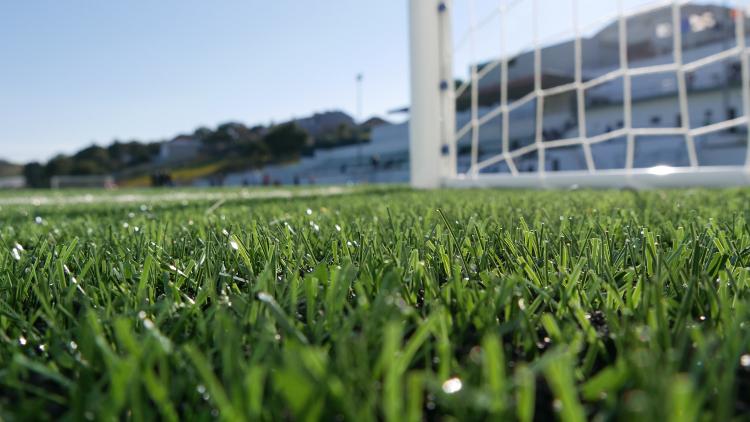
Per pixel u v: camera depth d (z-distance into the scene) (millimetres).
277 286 689
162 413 371
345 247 943
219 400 331
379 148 35375
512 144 28703
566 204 2100
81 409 364
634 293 638
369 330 478
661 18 28859
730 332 458
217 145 47531
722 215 1458
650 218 1456
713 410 386
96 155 49438
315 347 467
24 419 368
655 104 28031
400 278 678
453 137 5078
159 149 49719
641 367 354
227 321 460
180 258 961
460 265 771
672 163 23906
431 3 4816
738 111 25781
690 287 544
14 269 822
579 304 622
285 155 43031
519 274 709
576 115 28547
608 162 24734
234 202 3188
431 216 1607
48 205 4152
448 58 4980
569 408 304
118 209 2891
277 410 355
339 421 349
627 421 342
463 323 551
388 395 316
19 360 417
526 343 489
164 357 401
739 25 3945
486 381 368
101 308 615
